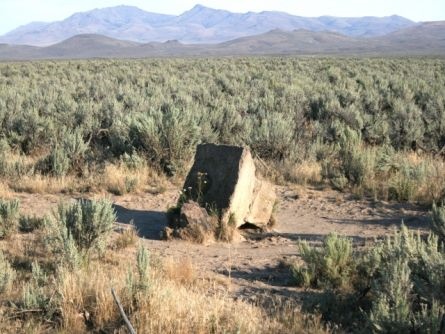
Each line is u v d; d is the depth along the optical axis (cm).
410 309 630
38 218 1085
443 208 998
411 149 1966
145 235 1093
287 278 865
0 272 736
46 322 658
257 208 1169
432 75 4903
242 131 1973
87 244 880
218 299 699
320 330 644
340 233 1134
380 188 1449
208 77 4712
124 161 1612
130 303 665
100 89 3206
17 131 1962
